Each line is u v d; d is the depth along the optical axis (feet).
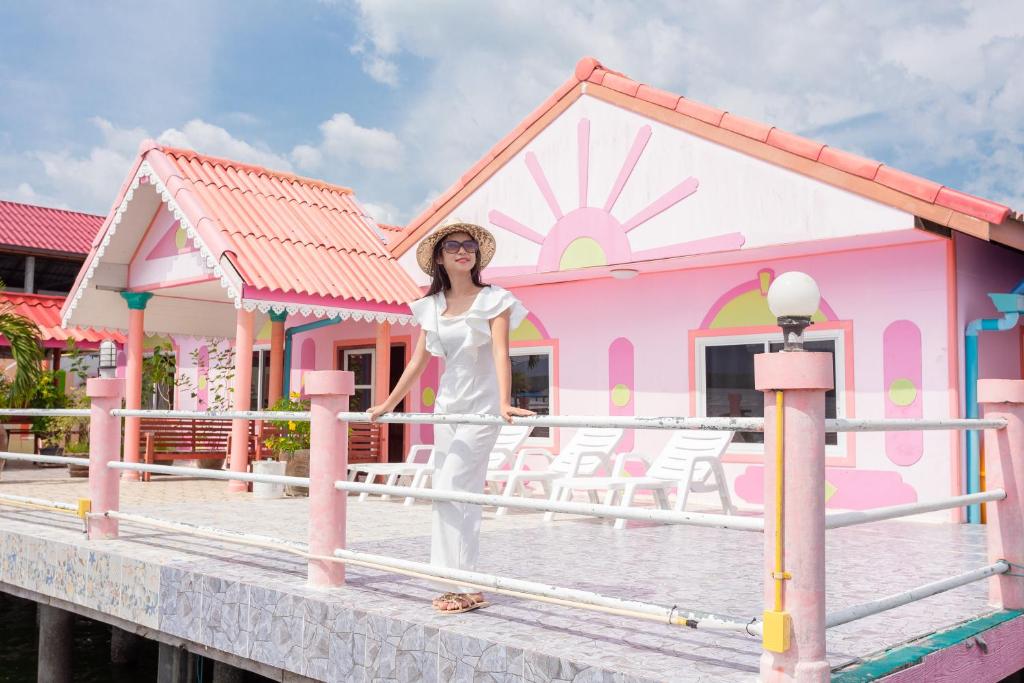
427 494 15.34
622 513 12.64
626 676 11.59
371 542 24.43
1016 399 16.28
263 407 56.39
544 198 39.32
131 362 45.65
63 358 74.18
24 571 23.31
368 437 43.93
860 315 33.40
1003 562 16.30
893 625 15.05
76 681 26.00
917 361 32.01
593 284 41.04
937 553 23.79
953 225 28.14
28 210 99.30
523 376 43.50
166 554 20.56
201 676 19.56
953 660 13.74
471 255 15.69
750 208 33.01
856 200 30.48
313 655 15.71
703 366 37.58
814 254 34.53
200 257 41.70
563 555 22.72
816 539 10.97
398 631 14.44
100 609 20.62
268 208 43.83
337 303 39.75
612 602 12.62
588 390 40.93
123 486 41.68
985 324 31.19
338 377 17.17
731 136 33.42
